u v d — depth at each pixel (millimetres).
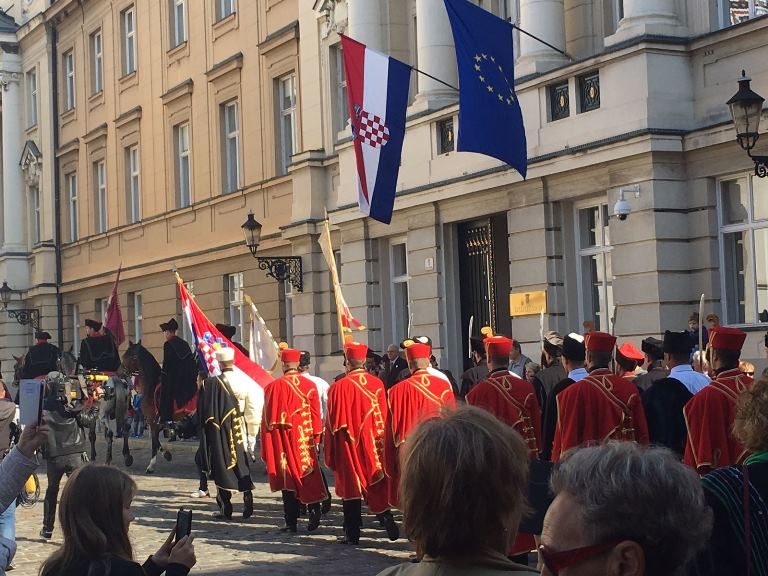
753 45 14180
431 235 19469
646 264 14883
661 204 14789
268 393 12227
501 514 2736
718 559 3641
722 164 14445
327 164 23375
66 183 39375
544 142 16641
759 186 14312
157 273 32125
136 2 33312
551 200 16719
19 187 42188
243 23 27281
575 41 17297
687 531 2539
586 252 16719
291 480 12102
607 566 2518
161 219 31797
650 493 2518
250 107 27016
